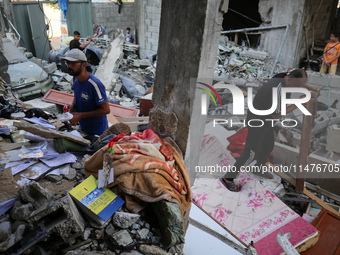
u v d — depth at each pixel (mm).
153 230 2146
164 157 2377
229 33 10141
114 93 7770
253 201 3279
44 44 10852
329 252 2996
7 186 2346
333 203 3732
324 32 10023
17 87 5781
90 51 9539
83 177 2654
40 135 2828
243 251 2713
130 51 10039
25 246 1864
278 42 8969
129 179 2184
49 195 2125
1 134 3143
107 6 12039
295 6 8352
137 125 4695
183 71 2428
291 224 3035
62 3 10625
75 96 3332
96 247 2014
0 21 9227
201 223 2920
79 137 3037
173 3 2293
